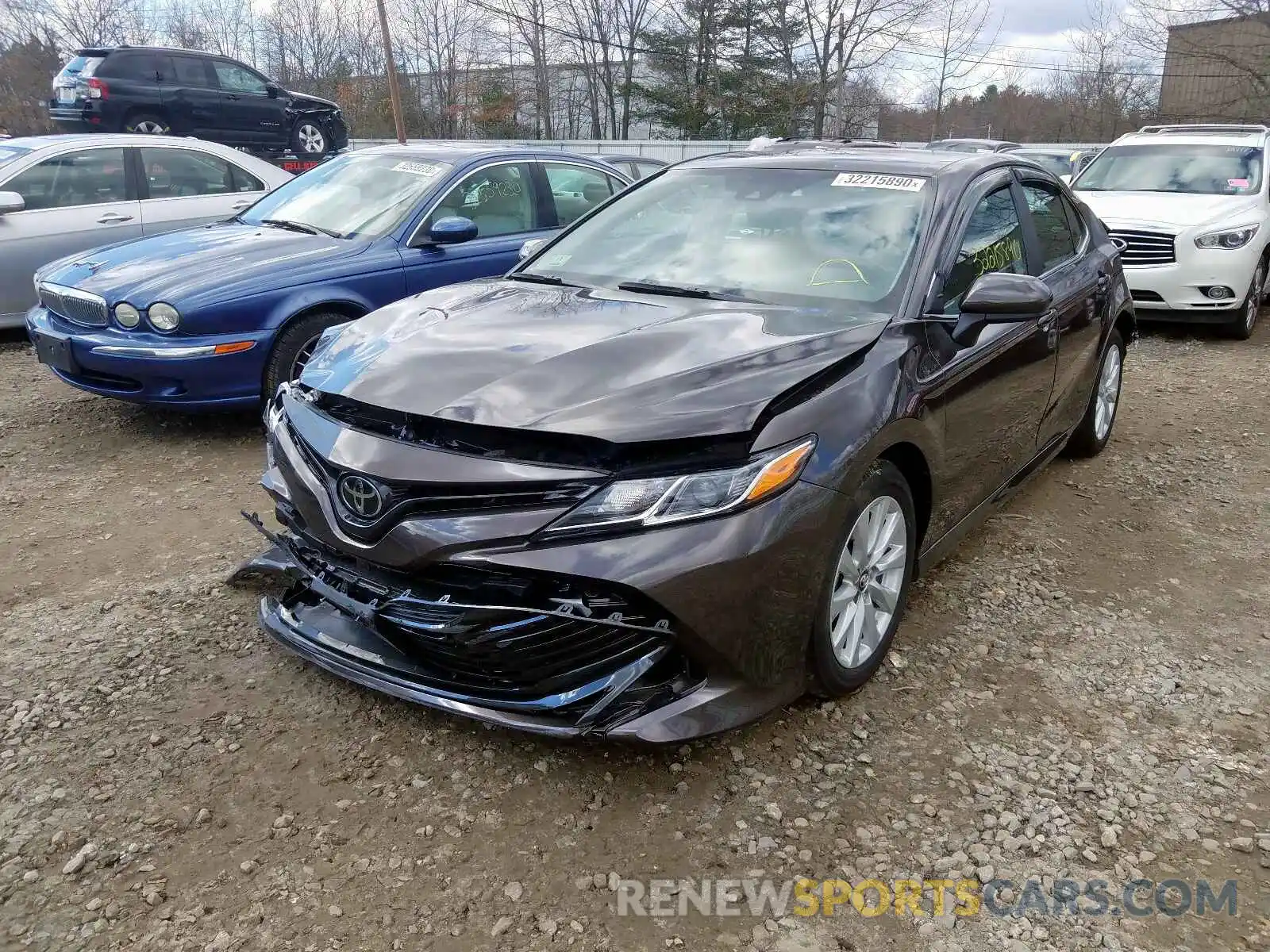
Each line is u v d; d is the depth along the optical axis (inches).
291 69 1549.0
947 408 128.5
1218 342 354.0
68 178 311.3
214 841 98.0
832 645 113.6
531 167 265.4
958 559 167.3
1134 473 213.0
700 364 107.8
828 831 101.3
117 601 145.6
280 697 122.0
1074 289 178.7
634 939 87.4
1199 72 1143.6
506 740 114.3
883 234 139.6
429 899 91.4
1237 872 97.1
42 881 92.3
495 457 99.9
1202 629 145.5
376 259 230.1
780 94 1352.1
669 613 96.3
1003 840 100.5
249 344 212.7
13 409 248.7
